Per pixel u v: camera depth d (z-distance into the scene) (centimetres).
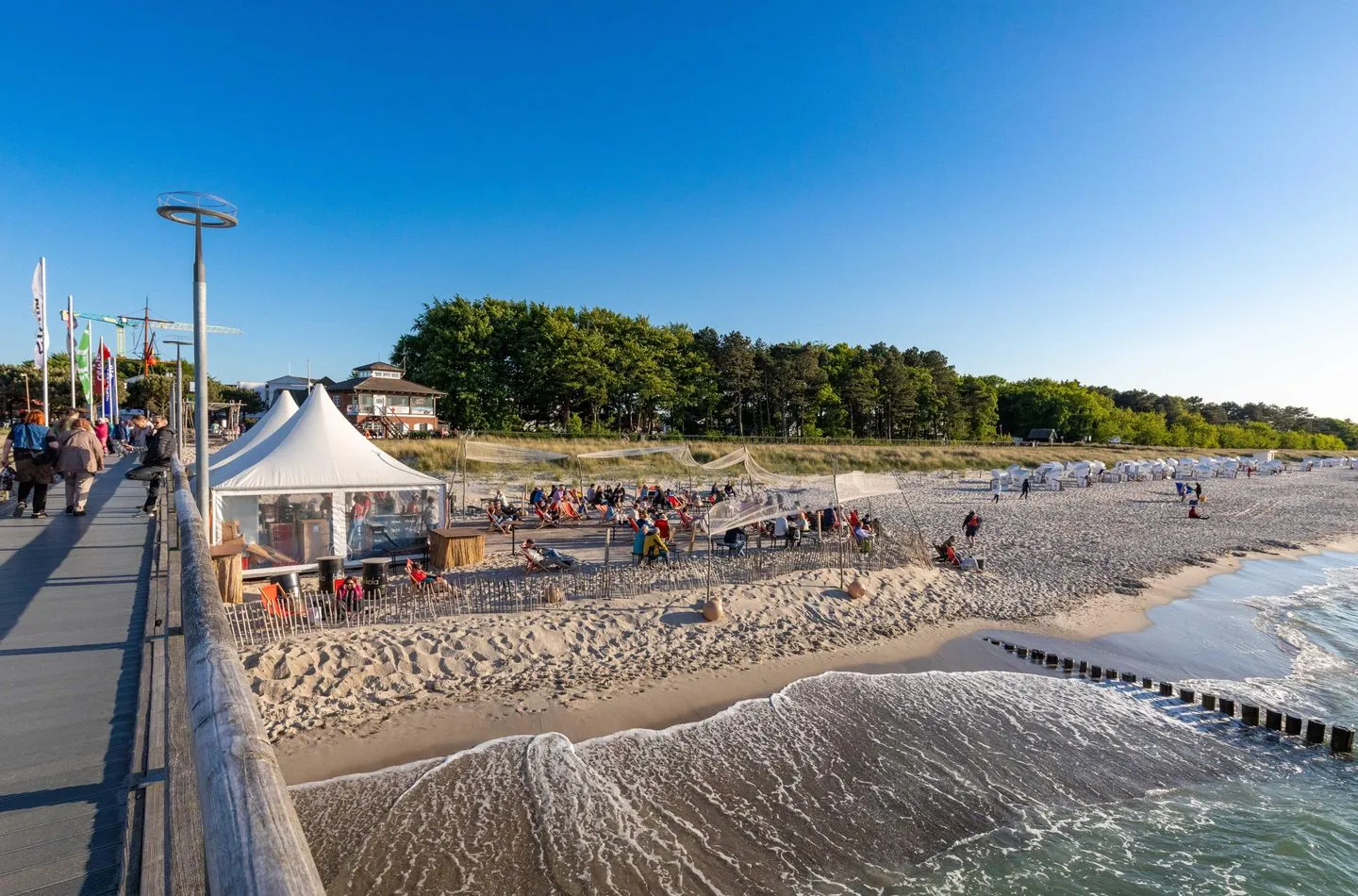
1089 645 1432
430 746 886
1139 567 2133
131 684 501
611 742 917
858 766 895
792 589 1564
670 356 6269
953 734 1002
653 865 679
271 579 1421
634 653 1212
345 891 624
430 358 5150
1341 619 1717
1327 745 1030
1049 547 2356
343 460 1573
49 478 1129
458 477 3306
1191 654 1418
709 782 836
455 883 640
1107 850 760
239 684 326
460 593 1401
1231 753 1000
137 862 302
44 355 1755
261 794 235
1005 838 766
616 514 2217
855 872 691
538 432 5016
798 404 6981
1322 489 4938
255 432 1791
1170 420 12044
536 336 5288
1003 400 9888
